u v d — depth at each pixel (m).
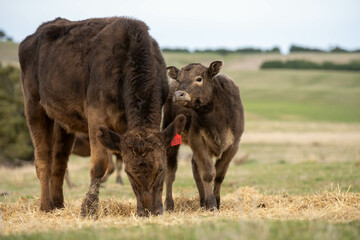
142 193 14.01
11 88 56.84
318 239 9.36
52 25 20.47
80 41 18.67
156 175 14.05
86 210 16.27
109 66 16.78
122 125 16.73
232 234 9.61
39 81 19.94
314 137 82.88
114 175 40.22
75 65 18.23
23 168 49.56
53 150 20.67
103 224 12.85
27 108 20.64
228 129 19.45
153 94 15.97
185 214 15.95
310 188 25.47
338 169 34.25
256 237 9.50
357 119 142.25
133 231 11.30
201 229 10.60
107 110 16.69
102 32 17.98
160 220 12.85
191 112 19.73
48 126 20.38
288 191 24.75
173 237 10.06
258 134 89.38
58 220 15.03
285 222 11.68
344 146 67.88
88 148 33.41
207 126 19.17
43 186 19.52
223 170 19.92
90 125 17.02
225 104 19.45
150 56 16.70
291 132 96.50
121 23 17.66
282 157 53.22
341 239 9.42
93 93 17.02
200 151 19.14
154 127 15.41
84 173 42.66
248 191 21.91
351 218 12.48
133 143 14.05
